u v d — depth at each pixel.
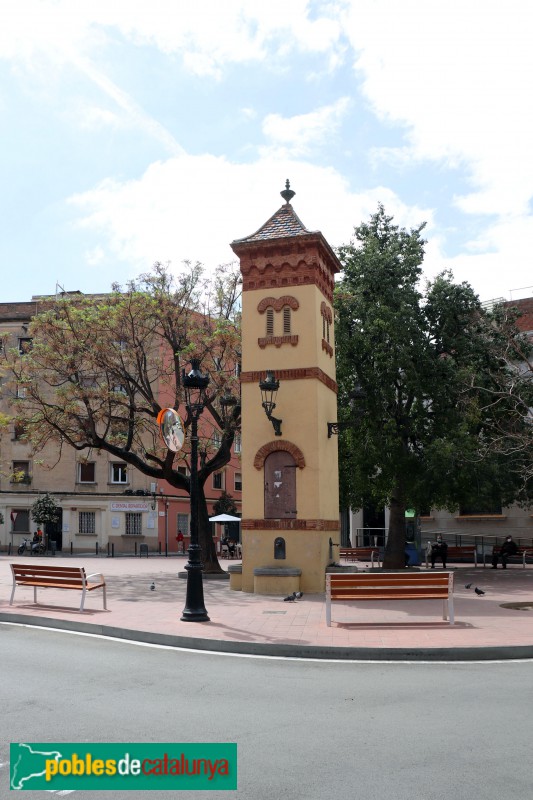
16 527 48.62
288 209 20.06
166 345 27.77
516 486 27.22
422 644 10.49
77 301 25.94
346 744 6.14
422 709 7.31
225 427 24.78
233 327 23.14
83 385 25.62
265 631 11.73
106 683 8.48
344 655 10.23
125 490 48.25
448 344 25.95
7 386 25.11
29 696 7.75
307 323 18.56
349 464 26.00
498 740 6.24
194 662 9.88
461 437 23.70
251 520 18.19
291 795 5.02
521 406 26.66
